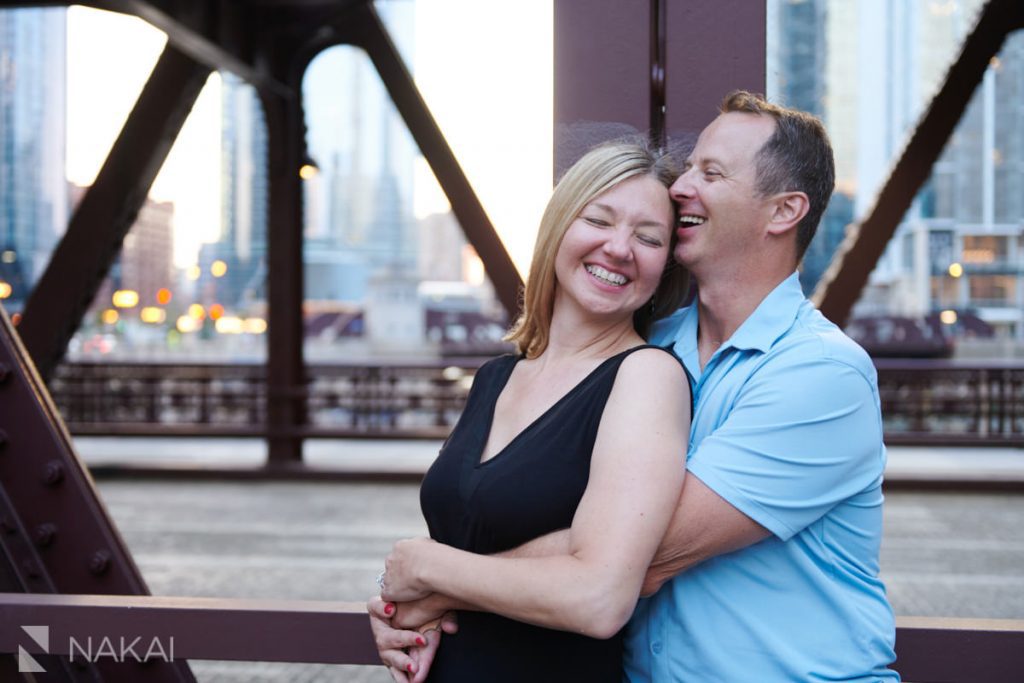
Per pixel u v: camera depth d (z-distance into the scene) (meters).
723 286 1.42
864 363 1.31
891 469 10.05
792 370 1.29
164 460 10.78
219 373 13.12
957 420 13.38
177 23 7.30
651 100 1.63
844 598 1.32
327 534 7.68
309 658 1.52
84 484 1.89
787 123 1.35
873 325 27.42
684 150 1.52
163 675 1.85
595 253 1.38
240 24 8.56
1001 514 8.38
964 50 7.86
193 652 1.54
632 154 1.40
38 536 1.87
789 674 1.30
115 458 11.09
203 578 6.29
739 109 1.39
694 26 1.59
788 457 1.27
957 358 26.58
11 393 1.90
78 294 7.96
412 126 8.45
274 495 9.44
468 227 8.31
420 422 15.72
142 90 8.09
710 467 1.28
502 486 1.34
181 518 8.32
